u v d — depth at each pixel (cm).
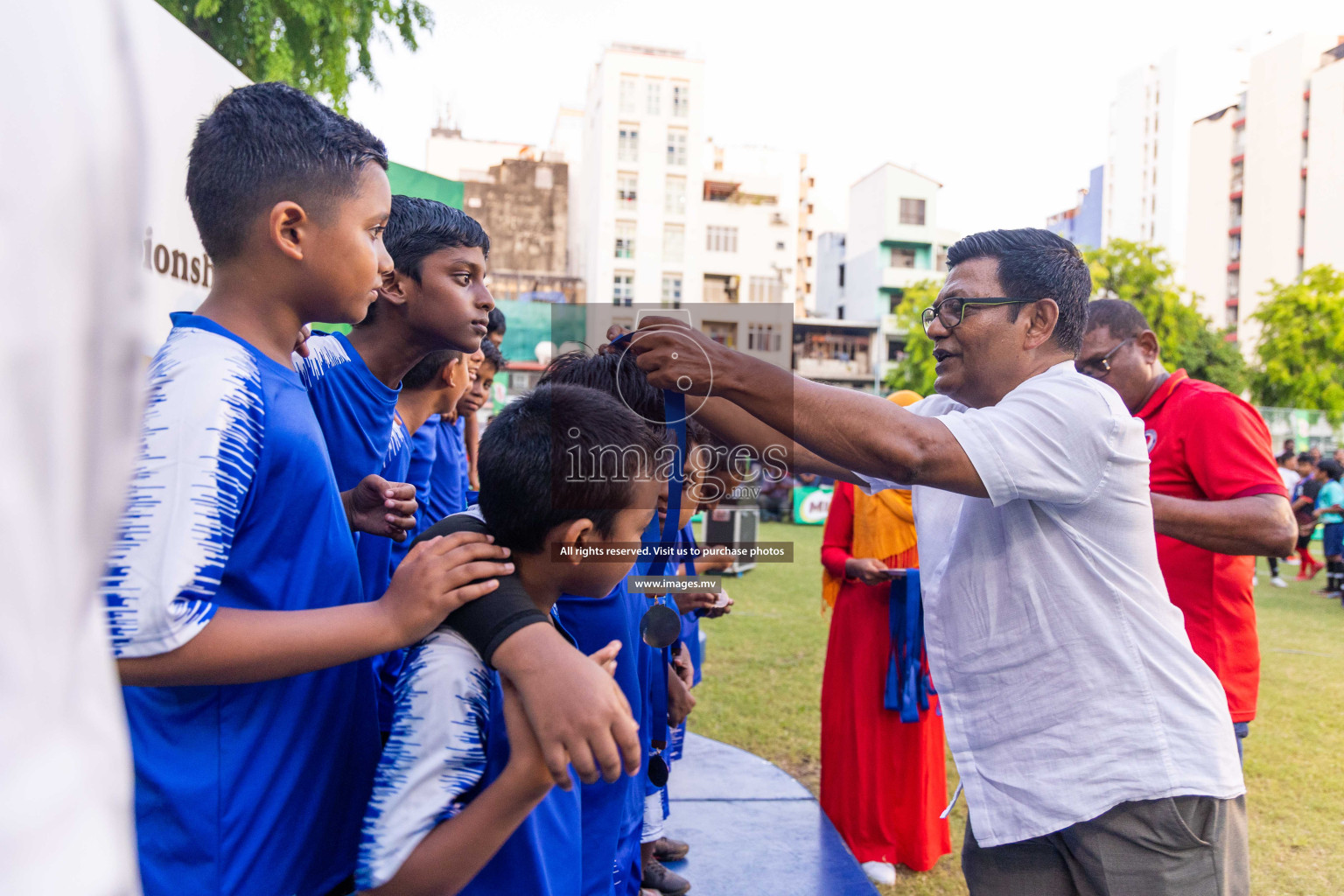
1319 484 1159
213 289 110
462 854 90
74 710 33
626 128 4138
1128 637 144
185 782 95
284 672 91
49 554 31
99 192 32
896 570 304
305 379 162
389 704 149
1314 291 2778
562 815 118
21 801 30
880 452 130
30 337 30
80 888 31
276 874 100
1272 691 593
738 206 4406
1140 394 253
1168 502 207
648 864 224
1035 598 147
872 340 4469
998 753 150
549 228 4041
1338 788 420
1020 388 148
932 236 4472
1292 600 986
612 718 86
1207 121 4909
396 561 191
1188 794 138
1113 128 5922
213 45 703
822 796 331
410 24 800
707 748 357
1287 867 337
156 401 92
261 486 99
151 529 86
